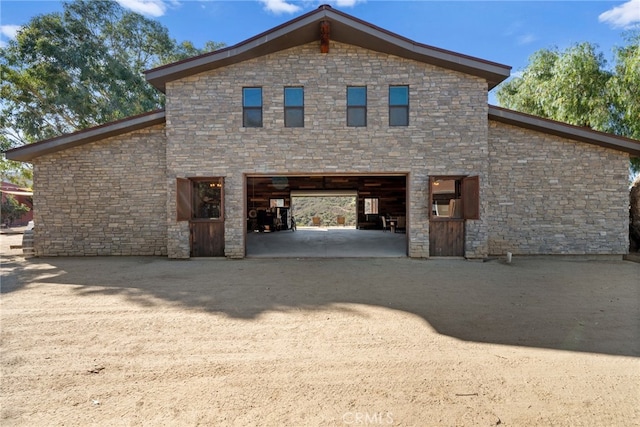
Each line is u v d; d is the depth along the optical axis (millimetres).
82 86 16156
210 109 9320
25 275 7285
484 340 3773
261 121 9398
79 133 9531
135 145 9984
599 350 3512
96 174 10016
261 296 5562
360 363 3248
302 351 3518
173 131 9328
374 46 9102
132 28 18250
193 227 9492
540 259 9344
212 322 4363
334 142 9312
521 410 2510
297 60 9297
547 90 14094
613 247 9422
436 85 9234
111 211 10008
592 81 13016
